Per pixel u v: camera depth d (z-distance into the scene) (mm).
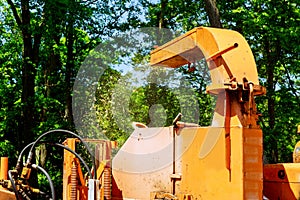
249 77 5242
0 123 16328
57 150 17219
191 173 5586
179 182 5754
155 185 6152
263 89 5273
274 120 15531
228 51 5340
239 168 5027
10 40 19031
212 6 12203
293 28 13758
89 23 17672
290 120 14891
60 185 16922
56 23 15617
